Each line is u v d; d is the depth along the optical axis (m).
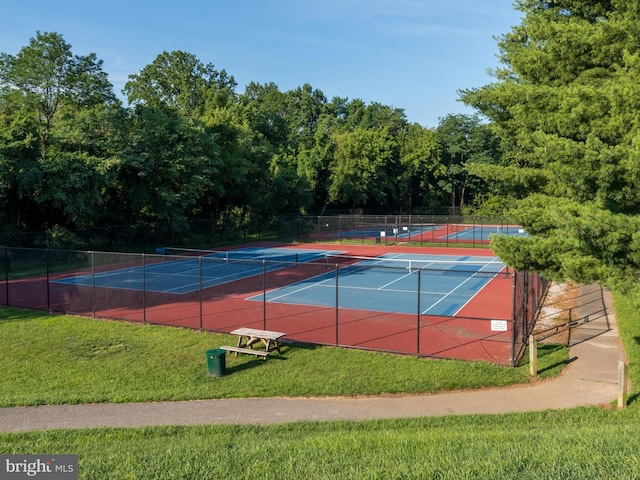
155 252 44.12
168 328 19.67
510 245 12.98
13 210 37.56
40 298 25.50
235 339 18.16
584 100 12.07
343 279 31.25
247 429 10.53
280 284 29.45
